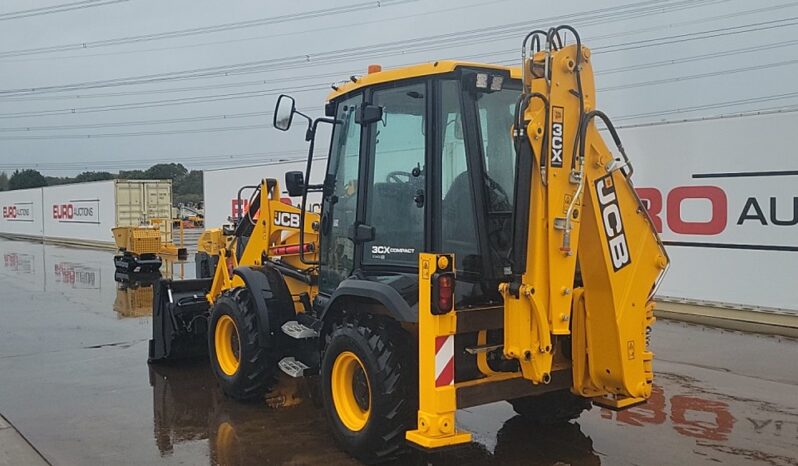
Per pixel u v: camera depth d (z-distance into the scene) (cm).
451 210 443
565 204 399
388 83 468
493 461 468
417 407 441
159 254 2022
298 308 610
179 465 466
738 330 944
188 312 746
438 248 435
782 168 929
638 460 469
